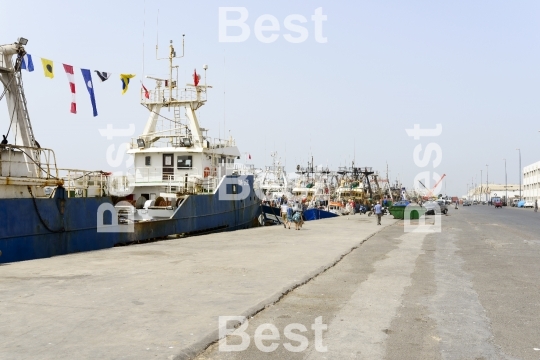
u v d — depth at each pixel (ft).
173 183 86.17
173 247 58.18
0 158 49.21
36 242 51.03
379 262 47.65
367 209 221.25
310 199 196.54
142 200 87.15
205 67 94.99
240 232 84.12
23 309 25.20
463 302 29.07
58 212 53.88
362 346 20.31
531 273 40.75
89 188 61.52
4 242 47.65
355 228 99.04
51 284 32.35
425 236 81.20
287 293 31.01
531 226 108.58
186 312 24.84
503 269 43.04
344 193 226.17
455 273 40.63
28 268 39.86
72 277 35.27
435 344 20.76
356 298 29.86
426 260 49.42
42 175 54.85
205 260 45.98
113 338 20.34
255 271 39.19
